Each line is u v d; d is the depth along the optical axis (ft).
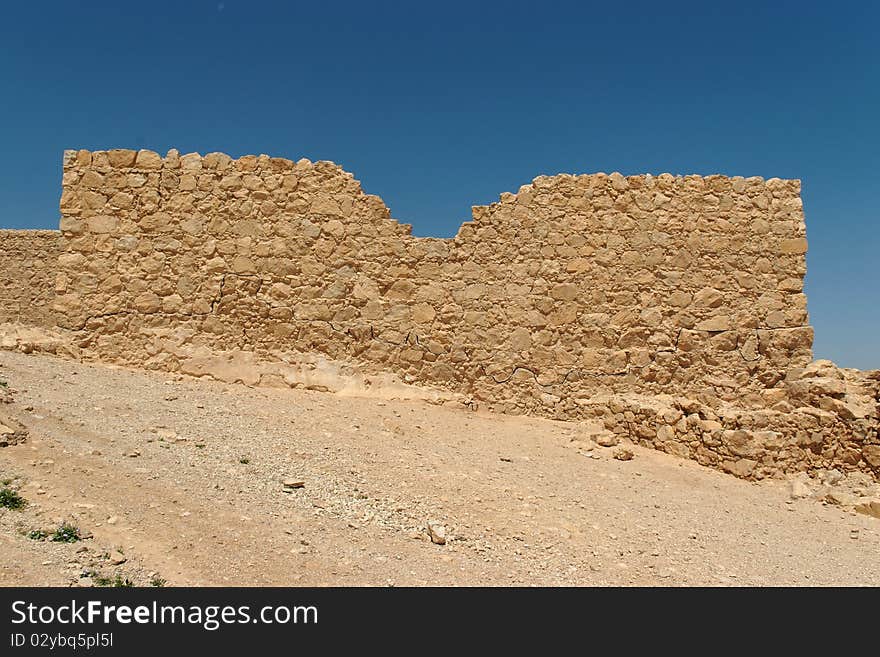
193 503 24.23
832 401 41.86
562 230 49.14
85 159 47.93
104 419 31.60
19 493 22.41
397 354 48.73
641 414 44.96
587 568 24.99
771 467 39.86
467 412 47.60
